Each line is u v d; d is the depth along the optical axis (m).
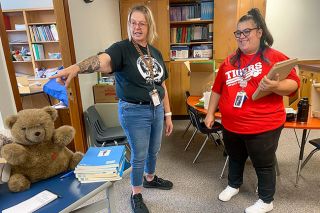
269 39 1.56
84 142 2.56
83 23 2.65
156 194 2.19
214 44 4.00
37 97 4.11
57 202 1.04
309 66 3.86
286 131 3.55
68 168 1.29
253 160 1.75
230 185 2.10
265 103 1.59
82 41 2.62
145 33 1.64
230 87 1.69
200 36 4.16
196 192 2.21
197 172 2.56
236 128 1.70
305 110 1.96
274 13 4.07
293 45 4.19
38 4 4.46
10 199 1.06
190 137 3.54
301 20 4.08
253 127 1.62
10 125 1.14
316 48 4.20
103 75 3.23
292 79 1.57
